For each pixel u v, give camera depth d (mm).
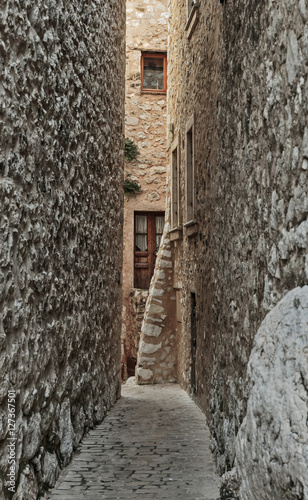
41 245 3873
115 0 7578
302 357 2170
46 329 4027
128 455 5000
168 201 10781
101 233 6555
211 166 5926
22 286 3432
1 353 3043
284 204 2863
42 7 3803
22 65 3428
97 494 3891
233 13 4484
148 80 13227
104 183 6719
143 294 11570
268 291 3125
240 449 2660
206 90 6387
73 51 4809
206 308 6457
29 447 3574
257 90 3480
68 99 4648
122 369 12305
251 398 2539
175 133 9883
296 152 2666
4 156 3135
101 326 6703
